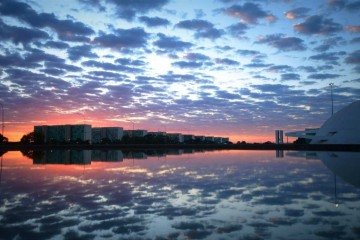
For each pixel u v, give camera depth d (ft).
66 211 29.71
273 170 67.41
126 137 358.43
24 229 23.81
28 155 140.97
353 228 23.26
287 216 27.22
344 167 72.43
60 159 111.75
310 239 20.86
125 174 61.52
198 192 40.11
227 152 168.35
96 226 24.54
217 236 21.77
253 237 21.42
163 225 24.71
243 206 31.50
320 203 32.60
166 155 137.90
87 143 341.00
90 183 48.88
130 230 23.44
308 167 73.26
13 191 41.32
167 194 38.68
